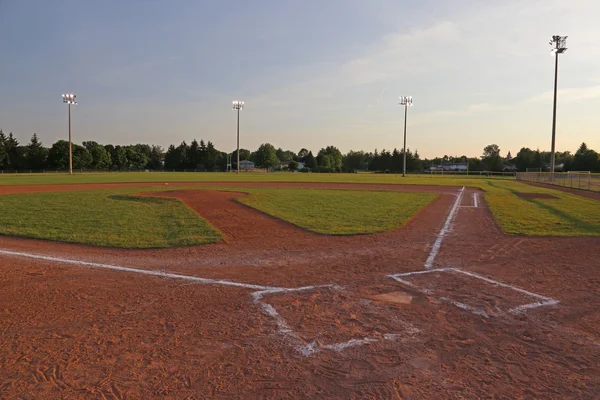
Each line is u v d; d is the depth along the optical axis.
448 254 7.93
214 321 4.46
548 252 8.11
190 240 9.06
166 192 21.72
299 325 4.36
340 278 6.22
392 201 18.55
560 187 32.44
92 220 11.90
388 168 102.12
